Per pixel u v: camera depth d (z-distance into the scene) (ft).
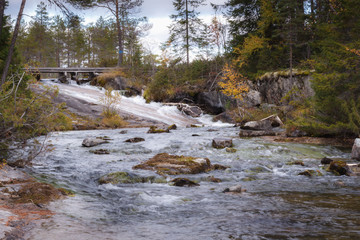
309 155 34.91
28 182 18.10
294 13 79.77
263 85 87.30
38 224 11.55
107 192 18.94
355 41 44.78
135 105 105.29
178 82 116.67
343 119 43.83
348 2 46.47
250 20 110.73
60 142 45.37
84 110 86.89
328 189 20.12
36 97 24.66
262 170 27.37
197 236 11.16
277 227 12.21
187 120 94.27
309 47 83.10
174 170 25.64
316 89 44.55
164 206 15.88
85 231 11.35
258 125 57.67
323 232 11.51
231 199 17.39
